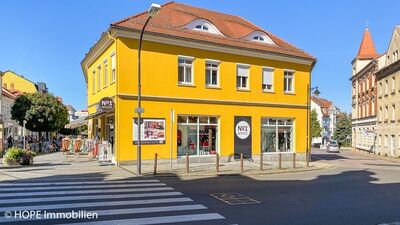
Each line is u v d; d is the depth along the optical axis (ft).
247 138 80.43
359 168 81.41
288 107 87.66
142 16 73.92
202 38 74.28
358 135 198.80
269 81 85.20
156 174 54.90
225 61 77.87
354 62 209.15
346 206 33.76
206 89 75.05
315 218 28.53
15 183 44.37
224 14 100.32
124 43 66.23
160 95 69.21
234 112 78.79
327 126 363.15
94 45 79.10
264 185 47.34
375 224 26.99
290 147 88.89
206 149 75.46
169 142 69.62
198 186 44.75
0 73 151.64
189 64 73.61
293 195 39.55
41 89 227.61
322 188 45.62
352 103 214.48
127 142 65.67
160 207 31.07
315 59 90.99
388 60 150.71
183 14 82.43
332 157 133.90
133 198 35.24
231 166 68.80
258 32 85.92
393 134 141.28
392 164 101.45
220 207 31.83
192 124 73.67
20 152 62.54
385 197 39.22
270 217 28.50
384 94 152.46
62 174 52.11
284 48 89.04
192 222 26.13
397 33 140.97
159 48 69.51
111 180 48.52
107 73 74.23
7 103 161.58
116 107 65.41
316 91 89.97
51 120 120.16
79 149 89.10
